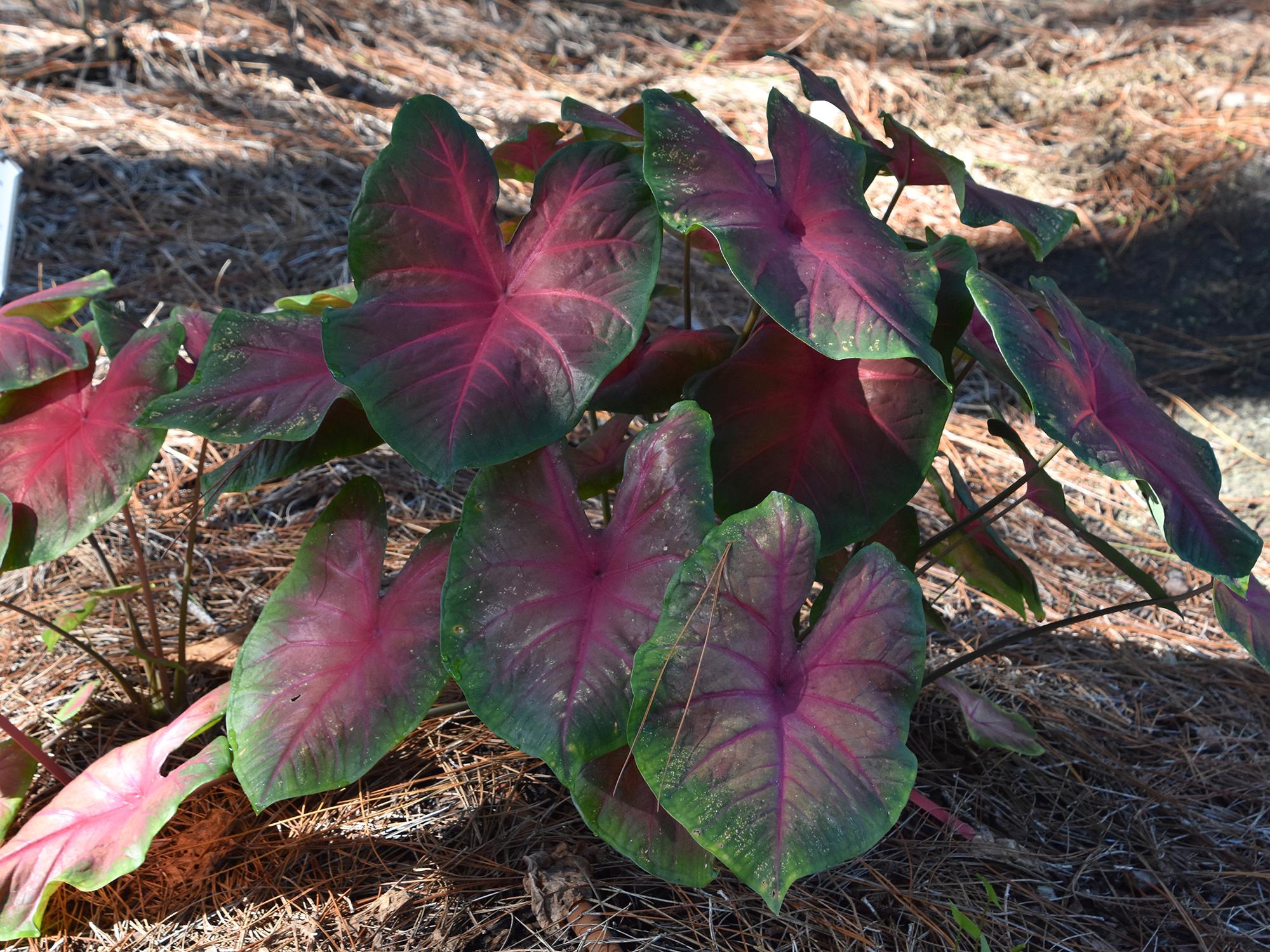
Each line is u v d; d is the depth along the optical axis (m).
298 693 1.67
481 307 1.62
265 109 3.34
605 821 1.57
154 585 2.07
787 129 1.67
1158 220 3.41
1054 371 1.58
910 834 1.84
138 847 1.63
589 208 1.62
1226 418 2.77
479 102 3.60
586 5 4.37
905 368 1.67
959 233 3.35
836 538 1.67
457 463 1.54
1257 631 1.67
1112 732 2.03
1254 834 1.91
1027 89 3.99
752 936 1.70
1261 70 4.07
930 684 1.96
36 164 2.90
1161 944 1.78
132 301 2.53
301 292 2.66
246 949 1.69
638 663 1.53
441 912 1.71
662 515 1.60
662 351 1.75
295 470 1.70
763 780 1.51
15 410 1.74
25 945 1.71
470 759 1.86
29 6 3.56
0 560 1.67
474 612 1.59
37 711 1.92
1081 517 2.43
